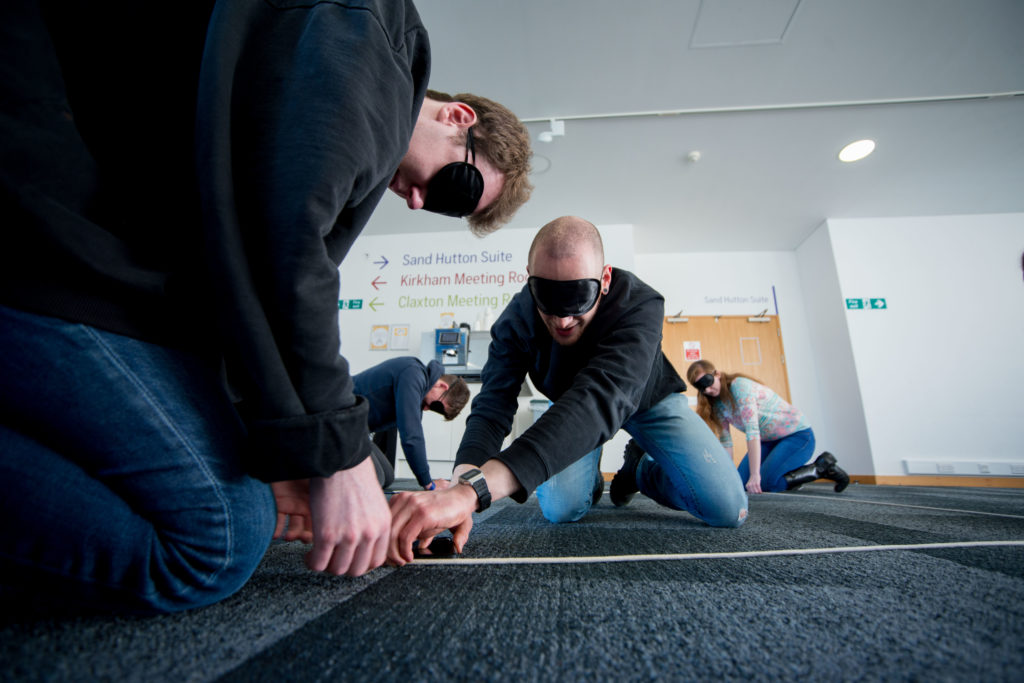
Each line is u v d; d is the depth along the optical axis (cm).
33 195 33
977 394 417
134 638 38
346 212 50
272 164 39
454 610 46
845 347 438
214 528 42
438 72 283
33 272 35
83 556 38
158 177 43
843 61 275
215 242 37
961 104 311
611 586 55
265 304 39
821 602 49
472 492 64
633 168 378
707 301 502
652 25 252
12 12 35
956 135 342
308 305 38
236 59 40
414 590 53
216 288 38
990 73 284
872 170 384
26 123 34
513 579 58
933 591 53
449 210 72
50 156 35
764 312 494
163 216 43
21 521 36
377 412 192
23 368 35
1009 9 244
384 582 57
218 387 46
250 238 39
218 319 39
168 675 31
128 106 42
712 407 281
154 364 40
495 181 74
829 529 109
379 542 48
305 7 44
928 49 267
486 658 35
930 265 447
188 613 44
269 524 47
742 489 115
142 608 42
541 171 382
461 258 465
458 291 457
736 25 252
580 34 258
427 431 396
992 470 397
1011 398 414
